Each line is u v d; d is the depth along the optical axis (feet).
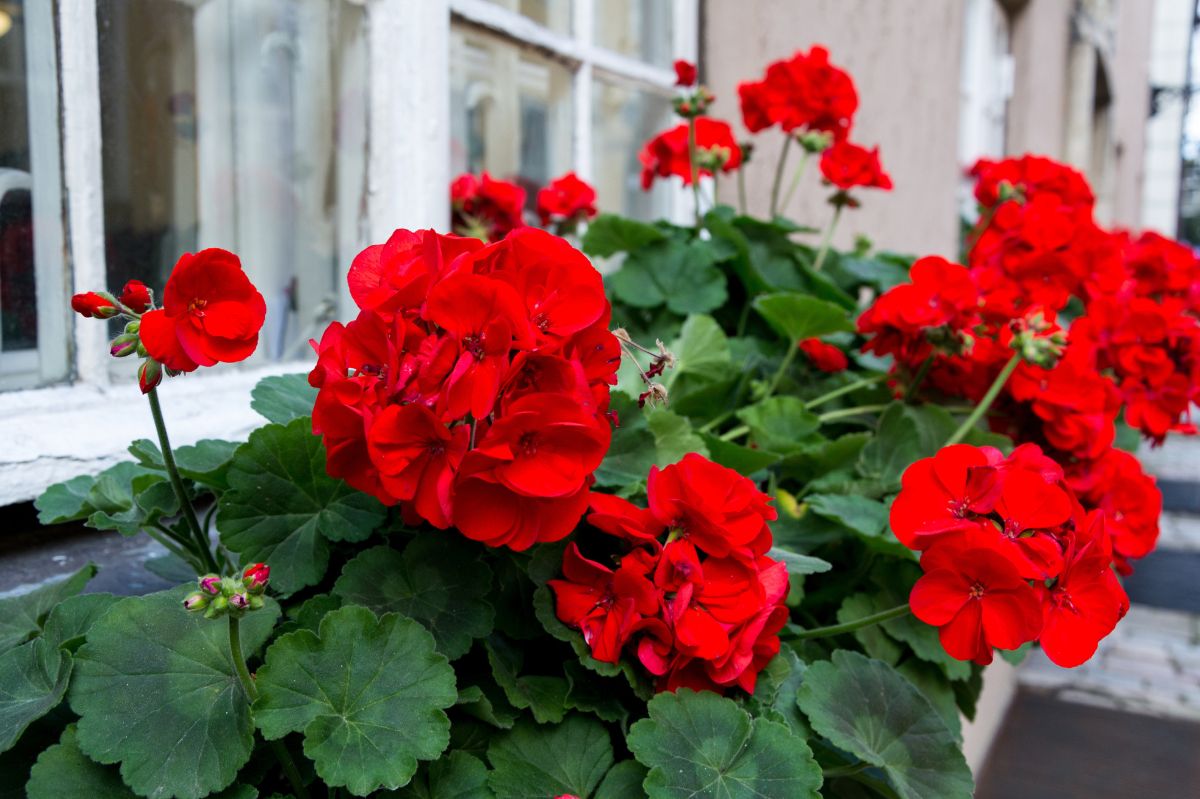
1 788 1.75
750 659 1.90
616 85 4.29
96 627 1.73
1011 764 4.99
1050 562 1.84
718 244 3.57
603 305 1.82
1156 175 29.45
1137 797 4.67
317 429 1.75
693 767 1.82
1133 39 20.08
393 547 2.09
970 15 8.27
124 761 1.63
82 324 2.50
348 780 1.64
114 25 2.55
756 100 3.71
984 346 2.81
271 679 1.70
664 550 1.89
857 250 4.60
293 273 3.00
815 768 1.82
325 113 2.97
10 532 2.35
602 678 1.99
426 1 2.95
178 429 2.49
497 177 3.64
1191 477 11.96
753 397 3.21
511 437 1.73
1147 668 6.40
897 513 1.95
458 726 1.92
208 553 1.96
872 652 2.46
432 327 1.77
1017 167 3.89
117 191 2.58
